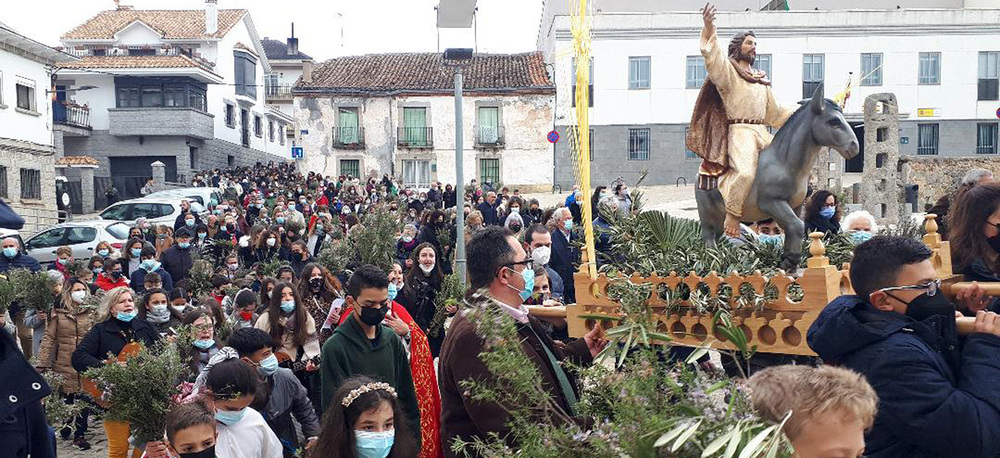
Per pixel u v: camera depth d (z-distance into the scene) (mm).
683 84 36000
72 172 36156
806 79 35094
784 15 35000
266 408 5535
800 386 2168
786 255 4738
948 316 2875
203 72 41344
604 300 4238
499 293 3572
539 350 3383
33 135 27469
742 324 3943
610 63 36062
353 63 41594
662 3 40094
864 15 34844
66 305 8484
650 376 2318
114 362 5250
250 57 50500
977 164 23703
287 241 14641
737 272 4090
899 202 19828
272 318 7043
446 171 38719
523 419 2588
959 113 35125
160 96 41281
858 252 2996
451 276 7914
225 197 29266
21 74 26797
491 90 38000
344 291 8344
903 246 2883
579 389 3367
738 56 5305
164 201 24500
